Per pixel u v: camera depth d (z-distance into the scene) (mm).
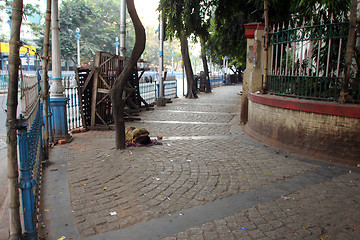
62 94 6824
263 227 3156
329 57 5988
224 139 7125
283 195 3949
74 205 3668
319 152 5496
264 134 6816
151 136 7465
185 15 12758
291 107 5883
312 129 5586
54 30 6617
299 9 8750
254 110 7383
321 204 3682
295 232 3059
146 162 5312
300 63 6508
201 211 3512
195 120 9945
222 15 12844
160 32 14586
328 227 3148
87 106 8312
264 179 4516
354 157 5074
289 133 6039
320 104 5363
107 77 8547
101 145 6504
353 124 5020
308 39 5754
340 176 4605
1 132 8227
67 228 3148
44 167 5016
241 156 5691
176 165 5156
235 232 3061
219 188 4180
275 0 8938
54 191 4078
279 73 6887
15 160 2576
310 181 4426
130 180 4473
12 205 2607
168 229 3119
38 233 3051
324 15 7598
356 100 5234
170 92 17641
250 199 3830
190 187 4215
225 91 24047
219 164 5219
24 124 2607
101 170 4895
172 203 3721
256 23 7988
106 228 3146
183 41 17250
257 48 7605
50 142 6473
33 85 4387
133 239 2943
